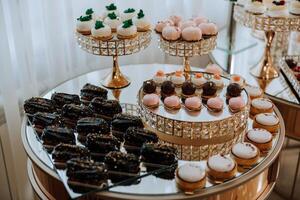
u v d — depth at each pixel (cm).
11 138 113
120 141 84
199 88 95
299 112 104
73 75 125
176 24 108
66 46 120
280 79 116
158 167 77
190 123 82
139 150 81
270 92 109
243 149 80
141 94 93
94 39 96
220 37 138
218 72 104
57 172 76
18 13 106
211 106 87
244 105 87
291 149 145
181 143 84
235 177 76
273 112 96
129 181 74
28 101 92
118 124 85
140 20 100
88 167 73
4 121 113
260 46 136
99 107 89
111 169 76
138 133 81
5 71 106
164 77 96
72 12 117
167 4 136
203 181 74
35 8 112
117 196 72
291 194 129
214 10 151
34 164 83
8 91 108
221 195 75
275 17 108
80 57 124
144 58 138
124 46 96
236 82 97
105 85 105
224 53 131
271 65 119
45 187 84
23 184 122
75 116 88
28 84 114
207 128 83
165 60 143
